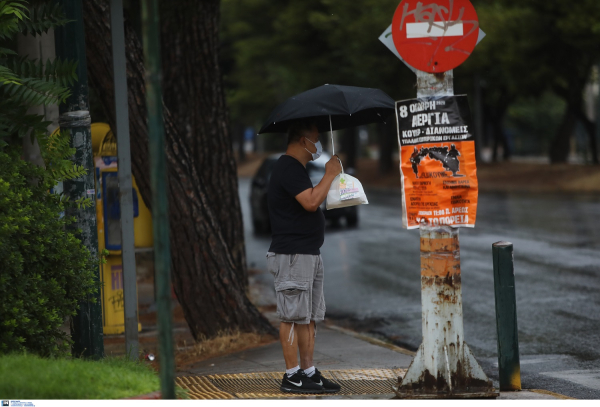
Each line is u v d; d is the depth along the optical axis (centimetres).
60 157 2011
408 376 1767
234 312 2955
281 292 1970
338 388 2002
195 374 2398
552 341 2805
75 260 1955
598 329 2947
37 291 1847
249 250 6034
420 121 1750
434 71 1738
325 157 7031
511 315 1961
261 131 2153
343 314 3594
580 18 8056
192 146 3806
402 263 4941
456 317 1752
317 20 10338
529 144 18175
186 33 3738
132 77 2756
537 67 9019
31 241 1875
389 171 14425
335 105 1988
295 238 1959
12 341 1792
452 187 1741
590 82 10719
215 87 3831
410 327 3272
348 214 7131
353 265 4925
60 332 2012
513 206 7862
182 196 2869
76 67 2048
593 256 4609
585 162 11344
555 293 3641
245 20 12344
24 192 1883
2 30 2027
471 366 1756
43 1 2214
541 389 2144
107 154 3136
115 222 3142
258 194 7238
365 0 9888
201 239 2905
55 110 3053
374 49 10225
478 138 12425
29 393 1514
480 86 12212
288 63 12144
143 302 3953
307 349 2020
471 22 1728
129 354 2167
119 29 2192
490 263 4581
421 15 1731
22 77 2077
